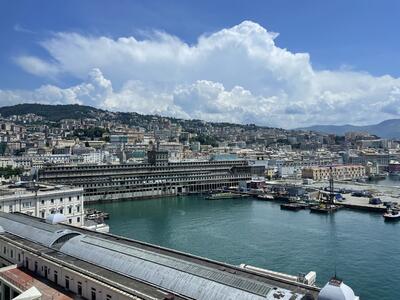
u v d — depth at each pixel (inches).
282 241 6220.5
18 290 2770.7
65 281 2775.6
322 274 4613.7
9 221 4052.7
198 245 6023.6
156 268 2527.1
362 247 5802.2
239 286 2170.3
